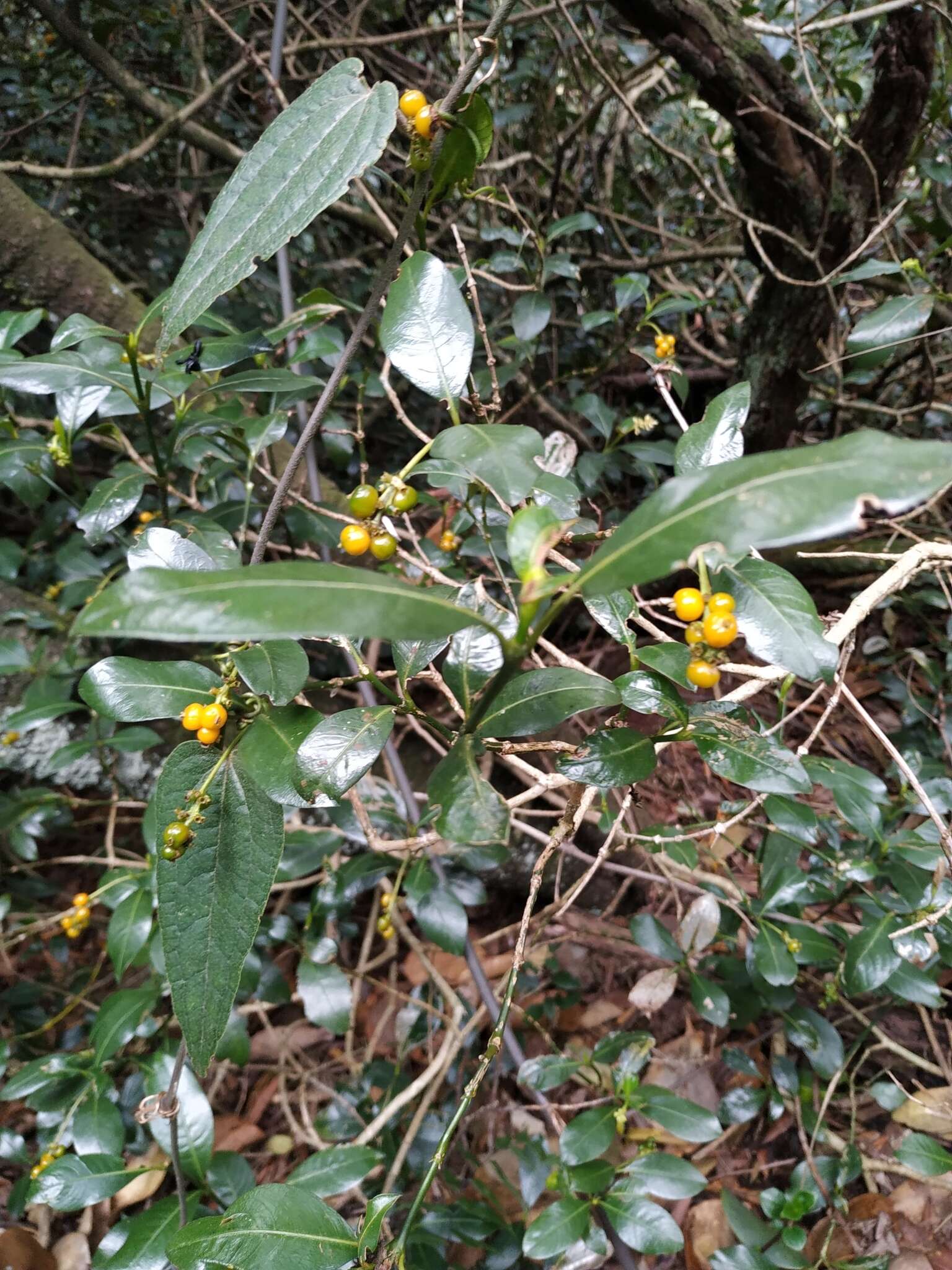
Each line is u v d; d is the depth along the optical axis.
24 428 0.58
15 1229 0.51
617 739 0.28
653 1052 0.60
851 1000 0.59
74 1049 0.65
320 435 0.64
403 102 0.27
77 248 0.65
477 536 0.54
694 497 0.19
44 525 0.78
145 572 0.20
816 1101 0.53
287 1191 0.29
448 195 0.30
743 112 0.56
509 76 0.86
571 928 0.67
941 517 0.84
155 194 0.95
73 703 0.60
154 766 0.73
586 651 0.86
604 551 0.20
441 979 0.60
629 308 0.89
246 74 0.78
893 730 0.75
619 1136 0.54
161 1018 0.54
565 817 0.32
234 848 0.27
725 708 0.30
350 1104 0.57
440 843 0.48
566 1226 0.40
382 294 0.30
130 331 0.66
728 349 0.97
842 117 0.82
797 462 0.19
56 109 0.81
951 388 0.90
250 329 0.94
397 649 0.29
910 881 0.44
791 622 0.26
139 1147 0.54
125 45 0.83
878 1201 0.50
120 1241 0.40
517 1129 0.57
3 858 0.74
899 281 0.73
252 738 0.28
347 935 0.63
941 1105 0.49
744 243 0.68
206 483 0.56
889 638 0.79
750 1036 0.60
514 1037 0.58
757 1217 0.49
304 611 0.19
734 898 0.55
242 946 0.26
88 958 0.74
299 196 0.26
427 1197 0.52
